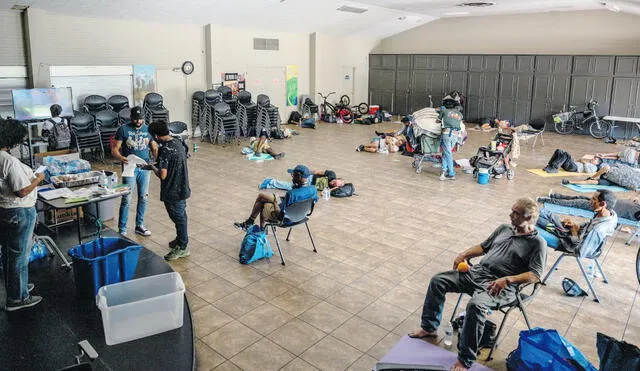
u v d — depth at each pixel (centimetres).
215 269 479
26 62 943
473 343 316
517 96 1471
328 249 532
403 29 1691
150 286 361
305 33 1489
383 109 1739
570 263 501
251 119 1248
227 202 696
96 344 327
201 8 1102
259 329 375
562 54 1407
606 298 430
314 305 412
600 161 909
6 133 326
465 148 1134
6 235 345
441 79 1603
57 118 874
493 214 660
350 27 1520
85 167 594
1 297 379
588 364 296
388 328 380
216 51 1239
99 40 1030
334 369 328
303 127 1437
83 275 377
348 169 908
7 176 327
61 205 423
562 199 679
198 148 1095
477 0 1165
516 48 1511
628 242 555
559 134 1374
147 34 1110
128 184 526
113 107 1029
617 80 1301
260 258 500
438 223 622
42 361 304
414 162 923
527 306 415
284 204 481
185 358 314
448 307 407
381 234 580
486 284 342
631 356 278
